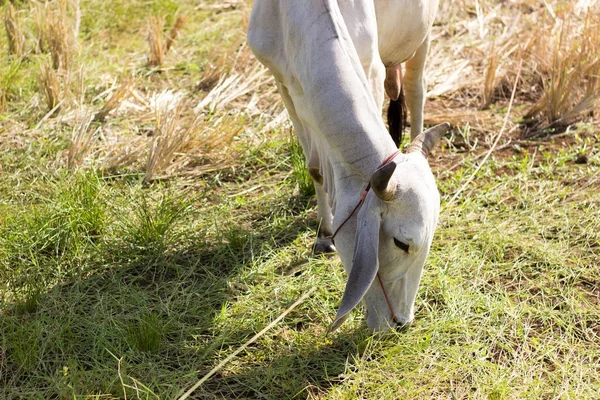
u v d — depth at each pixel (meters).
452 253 4.42
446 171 5.30
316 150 3.95
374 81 3.89
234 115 6.12
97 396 3.43
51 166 5.44
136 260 4.49
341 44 3.34
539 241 4.54
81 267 4.43
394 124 4.92
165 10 7.90
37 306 4.15
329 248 4.54
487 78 6.29
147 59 7.10
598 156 5.35
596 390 3.48
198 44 7.46
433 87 6.59
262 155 5.63
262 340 3.88
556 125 5.92
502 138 5.80
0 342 3.90
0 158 5.52
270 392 3.57
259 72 6.67
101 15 7.72
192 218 4.91
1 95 6.23
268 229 4.79
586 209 4.77
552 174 5.20
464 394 3.51
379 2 4.07
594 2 7.43
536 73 6.57
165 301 4.20
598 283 4.21
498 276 4.29
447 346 3.75
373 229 3.09
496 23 7.70
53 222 4.70
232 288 4.28
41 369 3.71
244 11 7.62
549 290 4.16
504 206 4.89
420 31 4.55
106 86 6.61
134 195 5.11
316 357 3.74
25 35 7.44
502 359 3.71
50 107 6.25
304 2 3.49
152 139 5.65
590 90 5.99
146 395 3.43
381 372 3.62
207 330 3.98
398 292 3.34
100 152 5.67
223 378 3.66
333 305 4.07
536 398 3.43
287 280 4.32
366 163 3.20
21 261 4.44
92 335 3.92
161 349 3.84
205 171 5.44
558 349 3.76
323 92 3.29
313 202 5.05
